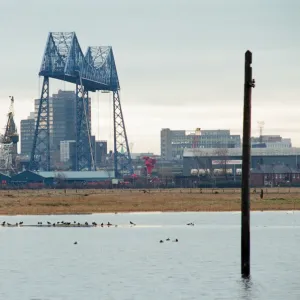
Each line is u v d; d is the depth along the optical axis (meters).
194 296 63.66
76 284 69.44
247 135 66.19
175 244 103.25
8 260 86.56
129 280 71.31
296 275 73.56
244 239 68.88
